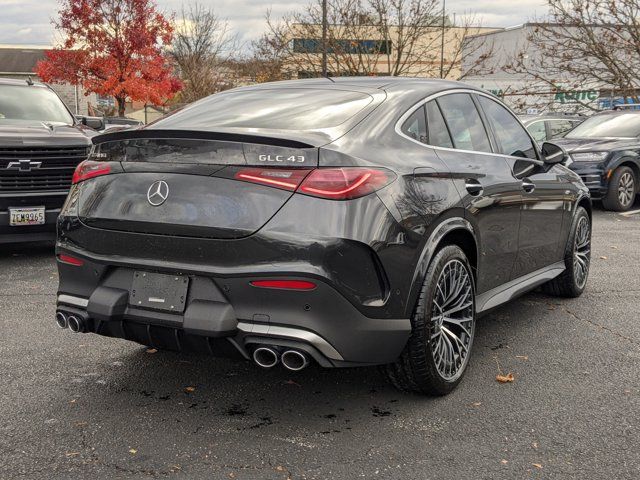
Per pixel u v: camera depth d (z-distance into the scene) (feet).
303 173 10.19
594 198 39.24
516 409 11.80
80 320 11.56
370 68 76.74
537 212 16.08
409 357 11.60
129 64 90.89
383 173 10.86
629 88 62.13
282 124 11.54
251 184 10.31
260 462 9.91
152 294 10.92
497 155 14.79
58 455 10.07
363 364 10.83
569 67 63.72
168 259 10.77
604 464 9.90
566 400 12.21
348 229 10.14
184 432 10.86
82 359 14.10
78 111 133.49
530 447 10.42
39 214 23.00
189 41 119.96
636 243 28.37
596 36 63.16
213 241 10.37
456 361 12.57
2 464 9.77
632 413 11.66
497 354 14.64
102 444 10.42
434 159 12.42
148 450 10.25
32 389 12.51
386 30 75.66
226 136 10.43
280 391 12.56
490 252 13.98
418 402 12.10
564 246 18.22
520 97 71.05
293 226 10.07
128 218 11.02
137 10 89.25
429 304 11.50
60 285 12.09
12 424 11.06
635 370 13.71
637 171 39.88
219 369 13.62
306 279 9.97
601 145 39.27
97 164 11.68
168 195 10.78
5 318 16.92
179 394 12.38
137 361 14.01
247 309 10.32
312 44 77.46
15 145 22.62
